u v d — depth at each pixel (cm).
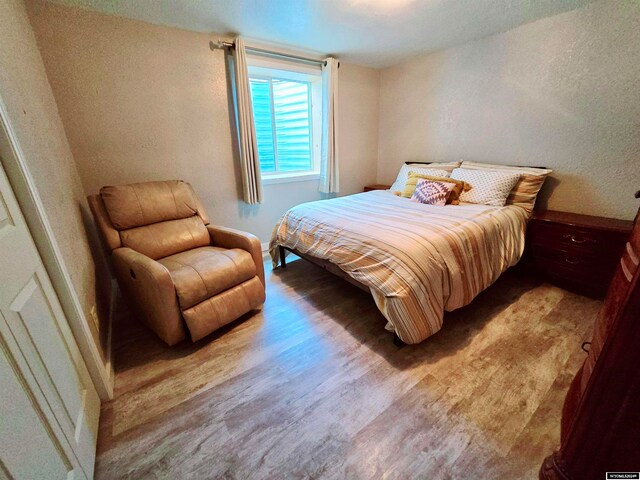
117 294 240
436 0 196
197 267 178
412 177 291
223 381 146
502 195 244
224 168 282
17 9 157
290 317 201
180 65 239
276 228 268
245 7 200
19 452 69
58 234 125
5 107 99
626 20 193
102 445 114
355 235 185
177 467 107
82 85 204
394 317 153
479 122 288
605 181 222
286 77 320
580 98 222
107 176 226
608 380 63
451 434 116
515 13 218
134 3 191
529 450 109
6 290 77
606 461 67
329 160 342
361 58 323
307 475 103
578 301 209
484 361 154
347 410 128
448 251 167
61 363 100
